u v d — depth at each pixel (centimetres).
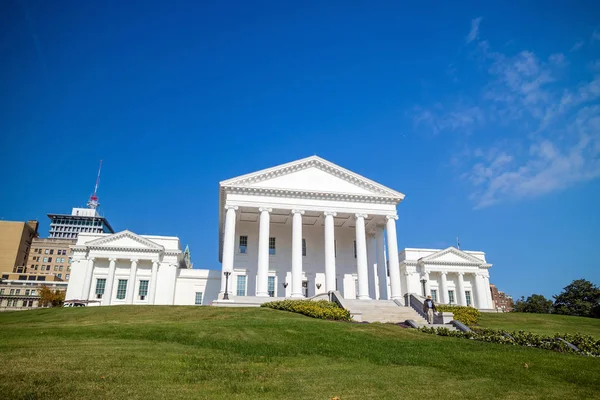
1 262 13662
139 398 1012
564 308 7106
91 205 19125
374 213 5078
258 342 1948
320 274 5434
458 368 1573
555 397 1189
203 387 1156
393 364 1664
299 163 5081
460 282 6800
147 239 6041
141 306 3616
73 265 5975
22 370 1180
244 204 4828
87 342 1788
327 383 1277
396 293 4734
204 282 6228
